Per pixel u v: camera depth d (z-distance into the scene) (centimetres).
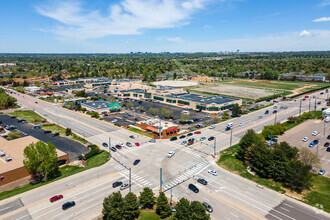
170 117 14375
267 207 5869
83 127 12762
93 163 8462
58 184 6988
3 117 14788
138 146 9938
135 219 5319
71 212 5716
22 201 6169
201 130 12019
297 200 6128
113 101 19050
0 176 7019
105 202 5144
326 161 8350
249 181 7138
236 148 9625
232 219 5441
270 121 13475
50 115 15412
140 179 7238
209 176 7450
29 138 10112
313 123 12950
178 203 4991
